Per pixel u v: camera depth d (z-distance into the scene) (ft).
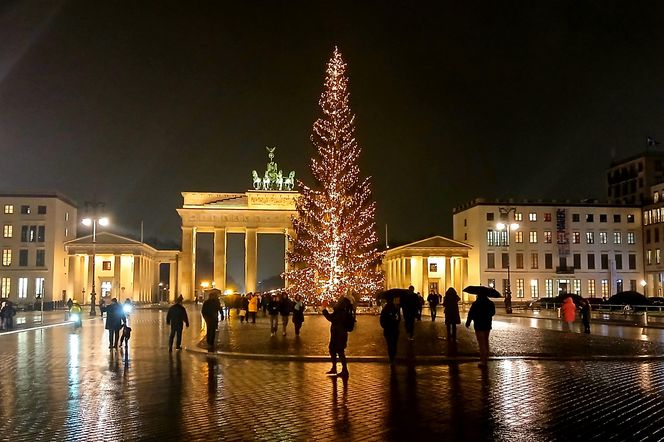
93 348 92.27
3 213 331.36
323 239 197.98
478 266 330.34
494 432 38.11
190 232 365.20
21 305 290.35
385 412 43.83
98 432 38.50
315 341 96.48
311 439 36.58
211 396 50.60
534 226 333.21
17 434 38.11
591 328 135.64
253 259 364.58
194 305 310.24
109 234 347.36
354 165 202.59
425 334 107.86
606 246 335.26
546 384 55.98
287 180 379.35
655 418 41.98
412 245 338.13
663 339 102.42
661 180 371.56
